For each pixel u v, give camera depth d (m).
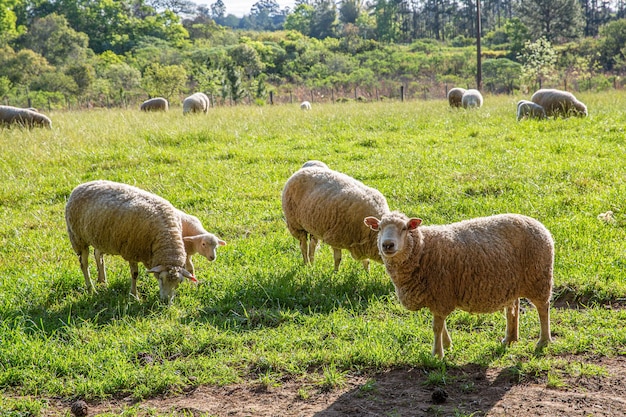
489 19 129.00
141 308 6.75
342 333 5.77
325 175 7.57
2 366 5.38
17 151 14.75
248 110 24.38
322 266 7.65
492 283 4.85
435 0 126.69
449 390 4.67
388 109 22.64
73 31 87.12
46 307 6.84
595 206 8.95
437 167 11.97
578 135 14.43
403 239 4.81
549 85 43.09
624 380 4.64
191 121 19.17
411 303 5.05
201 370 5.23
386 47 91.50
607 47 67.06
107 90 59.16
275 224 9.49
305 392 4.75
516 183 10.38
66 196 11.57
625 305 6.09
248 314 6.40
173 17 111.81
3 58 67.69
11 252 8.87
